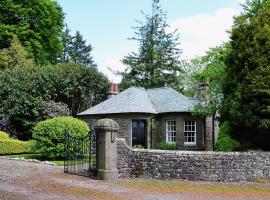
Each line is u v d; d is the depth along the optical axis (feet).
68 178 42.60
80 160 53.16
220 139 54.75
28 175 43.19
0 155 69.21
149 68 135.13
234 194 36.04
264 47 50.80
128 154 45.80
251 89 49.42
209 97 64.54
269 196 35.35
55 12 119.03
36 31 116.16
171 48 138.72
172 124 76.89
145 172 45.29
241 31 54.75
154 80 132.36
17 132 86.58
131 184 40.32
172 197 33.32
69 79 92.89
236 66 53.67
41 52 117.91
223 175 44.24
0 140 69.36
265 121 48.70
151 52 136.26
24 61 100.42
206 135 75.20
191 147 74.13
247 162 45.06
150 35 138.41
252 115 49.80
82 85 95.66
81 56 193.67
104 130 43.60
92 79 97.91
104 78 101.91
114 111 76.28
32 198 30.40
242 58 52.49
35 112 83.87
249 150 51.60
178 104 76.79
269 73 48.93
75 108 96.84
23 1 112.88
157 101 81.51
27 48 108.37
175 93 82.48
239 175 44.62
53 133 61.21
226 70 56.70
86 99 96.78
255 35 51.78
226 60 56.24
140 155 45.62
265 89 48.44
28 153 73.87
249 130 53.06
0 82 87.15
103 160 43.50
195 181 43.75
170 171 44.70
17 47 102.22
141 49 139.74
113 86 93.50
